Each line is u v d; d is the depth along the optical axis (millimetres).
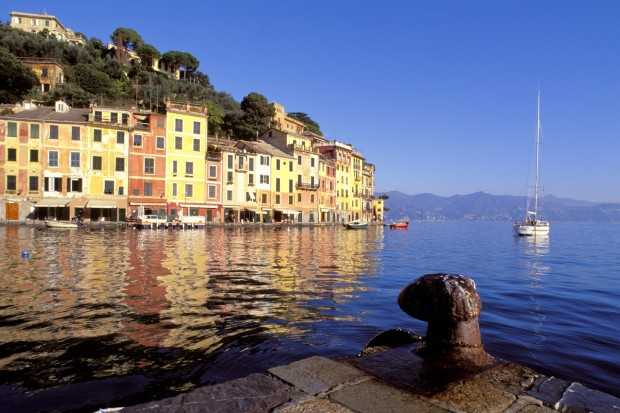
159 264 16719
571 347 6551
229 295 10492
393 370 3203
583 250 32062
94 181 51344
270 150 71750
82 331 7113
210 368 5496
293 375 3061
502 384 2961
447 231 82125
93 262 16891
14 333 6965
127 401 4516
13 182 47844
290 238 38656
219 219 61812
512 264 20750
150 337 6824
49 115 51188
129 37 108688
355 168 94812
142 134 54500
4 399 4527
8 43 80750
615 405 2660
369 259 21516
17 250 21422
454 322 3631
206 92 104812
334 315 8508
